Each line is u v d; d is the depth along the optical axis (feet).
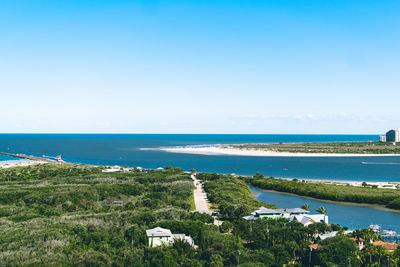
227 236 315.37
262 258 268.41
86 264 253.24
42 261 257.14
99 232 325.62
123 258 269.03
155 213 391.86
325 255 265.95
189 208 469.16
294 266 270.87
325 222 382.01
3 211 419.95
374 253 264.93
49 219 375.04
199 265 255.50
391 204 500.33
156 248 281.33
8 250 279.28
